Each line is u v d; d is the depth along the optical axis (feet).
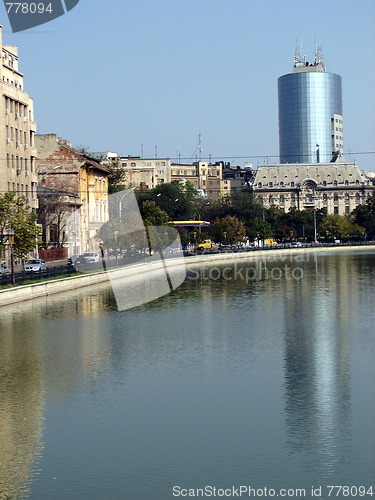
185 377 115.03
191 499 71.36
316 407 97.66
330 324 167.12
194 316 184.85
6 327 167.32
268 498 71.41
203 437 86.99
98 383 112.37
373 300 214.90
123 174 595.06
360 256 516.32
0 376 118.32
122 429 90.38
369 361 124.67
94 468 78.64
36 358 131.64
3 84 319.06
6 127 323.16
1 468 79.05
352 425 90.17
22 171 341.41
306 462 79.20
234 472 77.00
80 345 143.74
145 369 121.08
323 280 294.05
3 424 93.25
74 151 416.05
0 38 324.60
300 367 120.78
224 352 134.51
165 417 94.53
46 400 103.55
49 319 179.11
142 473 77.15
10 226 237.25
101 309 197.67
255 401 100.83
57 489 73.87
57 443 86.07
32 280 231.91
